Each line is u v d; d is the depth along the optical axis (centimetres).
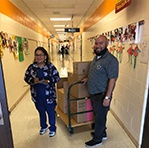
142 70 186
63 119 247
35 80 203
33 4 499
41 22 880
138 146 198
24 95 442
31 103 376
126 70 234
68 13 664
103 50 181
